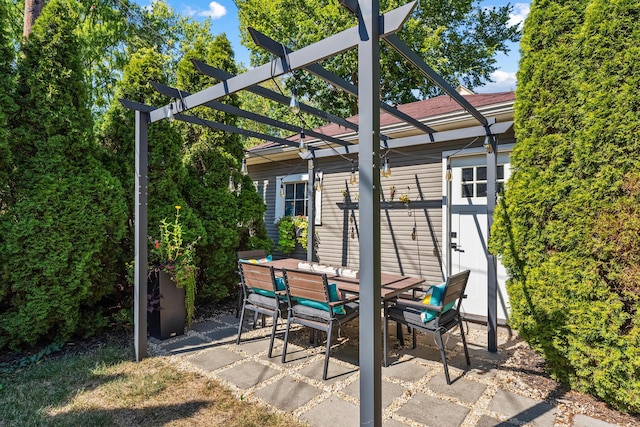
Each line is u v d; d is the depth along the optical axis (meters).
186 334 4.10
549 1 2.88
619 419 2.38
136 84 4.54
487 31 13.90
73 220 3.51
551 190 2.79
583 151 2.61
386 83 12.69
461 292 3.30
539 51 2.93
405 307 3.31
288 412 2.43
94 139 3.96
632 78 2.39
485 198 4.76
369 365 1.82
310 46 2.17
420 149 5.33
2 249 3.15
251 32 2.12
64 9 3.73
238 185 5.80
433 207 5.19
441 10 12.98
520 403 2.58
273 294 3.73
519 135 3.07
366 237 1.85
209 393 2.68
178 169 4.81
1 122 3.17
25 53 3.54
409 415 2.42
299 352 3.54
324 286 3.04
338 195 6.30
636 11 2.41
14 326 3.23
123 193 4.01
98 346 3.70
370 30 1.86
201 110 5.59
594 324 2.51
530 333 2.98
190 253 4.30
